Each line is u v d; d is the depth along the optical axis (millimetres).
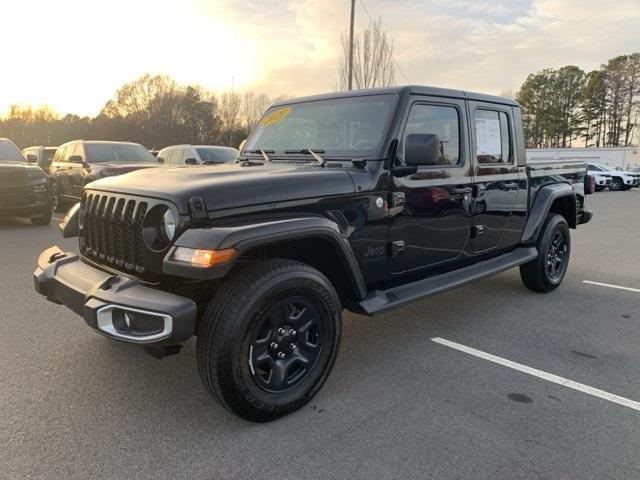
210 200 2646
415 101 3605
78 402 3025
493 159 4445
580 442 2652
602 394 3203
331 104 3877
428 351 3902
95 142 11461
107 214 3061
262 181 2879
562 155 38219
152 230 2732
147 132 65438
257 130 4352
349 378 3412
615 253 8086
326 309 2965
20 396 3086
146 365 3541
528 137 65938
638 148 38125
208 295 2990
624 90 64125
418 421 2852
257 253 2994
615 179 28641
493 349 3947
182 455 2512
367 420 2861
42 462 2438
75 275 3086
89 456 2492
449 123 3943
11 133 70250
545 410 2988
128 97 69125
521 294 5504
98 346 3855
